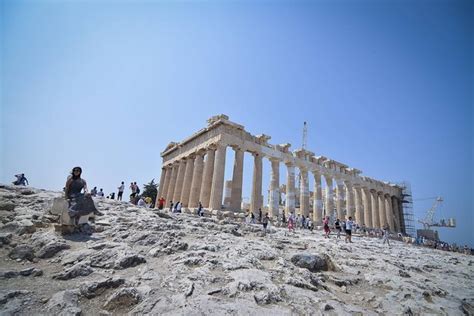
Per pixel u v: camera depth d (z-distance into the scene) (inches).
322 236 1036.5
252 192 1582.2
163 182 2261.3
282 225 1358.3
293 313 244.4
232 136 1533.0
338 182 2069.4
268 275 328.2
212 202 1362.0
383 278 403.2
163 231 459.2
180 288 269.6
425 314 310.0
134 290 246.7
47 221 438.6
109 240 399.9
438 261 788.0
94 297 245.0
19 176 933.2
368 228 1980.8
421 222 3363.7
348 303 307.6
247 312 233.5
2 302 213.5
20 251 318.0
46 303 222.5
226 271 331.0
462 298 399.5
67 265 306.7
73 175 422.9
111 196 1337.4
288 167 1790.1
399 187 2657.5
